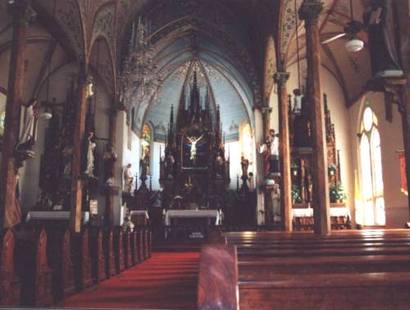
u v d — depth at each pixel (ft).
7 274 22.79
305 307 9.43
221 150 104.01
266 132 83.51
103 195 79.25
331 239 27.27
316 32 47.26
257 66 87.20
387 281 9.34
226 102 114.01
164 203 98.17
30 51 76.54
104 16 69.77
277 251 18.44
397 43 32.73
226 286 6.27
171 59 104.58
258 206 84.07
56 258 28.55
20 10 46.21
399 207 66.28
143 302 27.91
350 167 85.30
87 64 63.82
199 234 85.25
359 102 82.28
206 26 92.32
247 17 84.94
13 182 43.62
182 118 107.96
